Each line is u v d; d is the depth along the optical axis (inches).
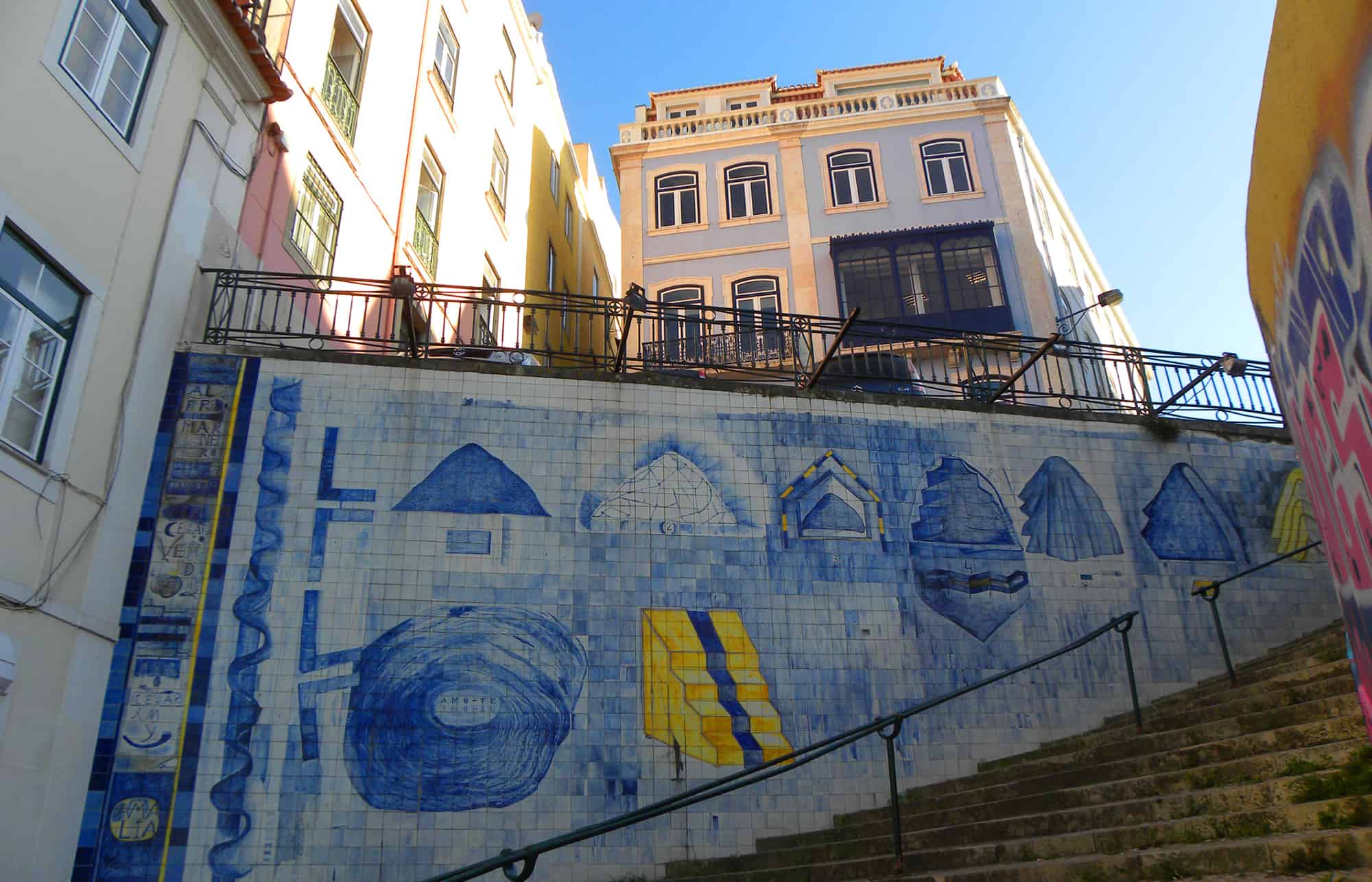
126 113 333.4
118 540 305.9
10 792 254.8
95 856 276.7
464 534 335.9
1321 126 168.4
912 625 352.8
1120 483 391.9
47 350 289.4
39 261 289.0
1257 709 258.2
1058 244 973.8
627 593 339.3
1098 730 345.1
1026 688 350.0
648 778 315.9
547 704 319.0
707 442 367.2
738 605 344.8
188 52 367.6
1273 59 183.0
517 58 832.9
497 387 359.6
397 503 335.9
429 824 297.3
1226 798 201.0
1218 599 378.3
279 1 441.7
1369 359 168.6
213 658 304.0
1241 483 401.1
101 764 285.9
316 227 459.2
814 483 368.5
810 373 400.5
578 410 362.6
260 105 414.0
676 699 327.9
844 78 1044.5
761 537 356.2
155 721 293.7
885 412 385.7
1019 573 368.5
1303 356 218.5
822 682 338.6
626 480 355.3
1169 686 359.6
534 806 305.6
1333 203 170.6
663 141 958.4
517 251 786.2
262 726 299.1
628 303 387.2
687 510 354.9
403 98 578.6
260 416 338.6
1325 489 227.9
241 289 371.9
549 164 924.0
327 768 298.0
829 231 895.7
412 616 321.7
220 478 327.6
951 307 823.7
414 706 310.5
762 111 970.1
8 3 283.4
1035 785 270.5
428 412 350.9
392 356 357.1
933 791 322.3
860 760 328.8
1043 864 196.2
